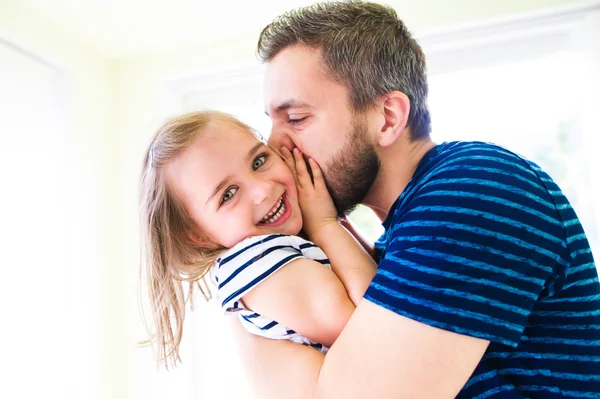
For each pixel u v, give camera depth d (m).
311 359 0.68
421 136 0.85
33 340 1.53
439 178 0.63
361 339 0.57
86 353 1.69
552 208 0.61
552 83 1.63
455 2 1.61
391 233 0.71
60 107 1.75
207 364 1.82
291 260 0.76
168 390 1.74
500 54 1.65
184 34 1.81
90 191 1.79
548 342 0.61
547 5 1.53
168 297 0.95
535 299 0.56
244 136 0.91
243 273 0.78
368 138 0.79
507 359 0.61
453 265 0.54
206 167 0.87
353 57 0.78
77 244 1.71
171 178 0.91
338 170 0.81
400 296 0.56
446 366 0.52
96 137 1.85
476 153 0.64
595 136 1.50
